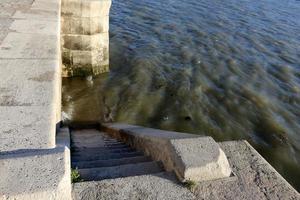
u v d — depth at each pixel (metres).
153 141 4.20
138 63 12.53
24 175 2.46
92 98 10.41
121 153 5.05
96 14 10.22
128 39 14.91
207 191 2.80
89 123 9.45
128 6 19.66
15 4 7.51
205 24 17.80
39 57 4.88
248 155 3.32
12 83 4.06
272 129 9.46
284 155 8.47
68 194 2.48
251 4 22.81
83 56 10.75
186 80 11.62
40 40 5.54
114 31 15.68
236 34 16.75
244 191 2.83
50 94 3.92
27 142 3.03
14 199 2.31
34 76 4.29
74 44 10.48
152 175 2.97
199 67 12.70
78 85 10.95
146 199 2.69
